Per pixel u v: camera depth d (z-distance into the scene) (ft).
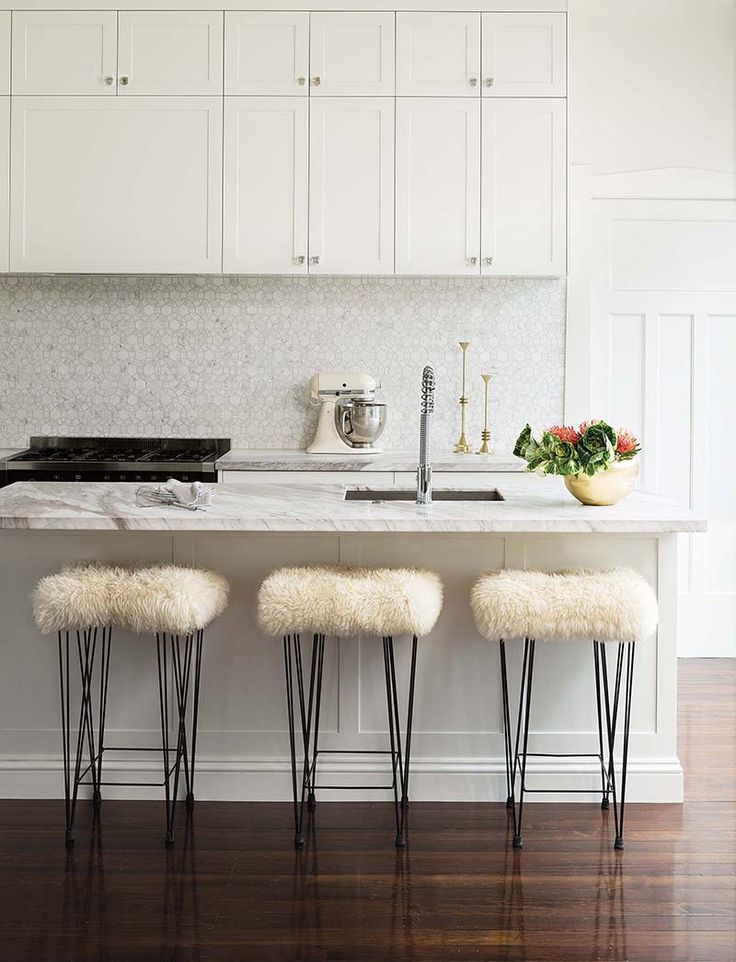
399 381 16.57
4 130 14.98
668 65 16.25
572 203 16.30
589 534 10.50
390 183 15.03
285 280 16.46
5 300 16.46
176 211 15.06
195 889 8.83
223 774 10.69
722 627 16.84
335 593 9.29
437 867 9.26
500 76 14.96
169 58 14.93
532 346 16.49
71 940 8.04
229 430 16.62
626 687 10.64
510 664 10.67
